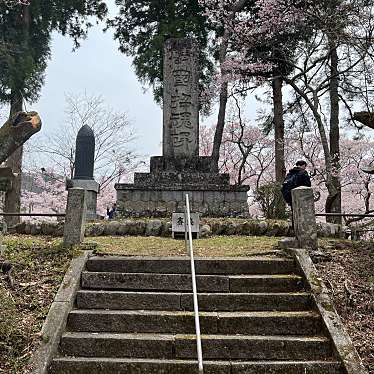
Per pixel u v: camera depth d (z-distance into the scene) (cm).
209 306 529
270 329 491
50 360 438
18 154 1620
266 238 860
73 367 438
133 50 1806
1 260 613
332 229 902
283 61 1650
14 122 464
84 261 596
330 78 1570
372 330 487
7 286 556
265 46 1636
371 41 1252
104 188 2316
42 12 1775
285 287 560
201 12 1675
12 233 941
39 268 603
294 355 459
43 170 2017
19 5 1739
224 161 2383
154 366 438
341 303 524
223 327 492
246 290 558
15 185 1583
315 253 625
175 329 495
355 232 916
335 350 449
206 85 1789
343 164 1898
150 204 1143
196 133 1237
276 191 1138
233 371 435
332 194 1448
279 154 1636
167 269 594
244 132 2302
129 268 596
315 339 467
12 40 1702
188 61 1251
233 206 1138
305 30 1561
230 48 1742
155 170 1221
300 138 1897
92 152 1451
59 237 862
